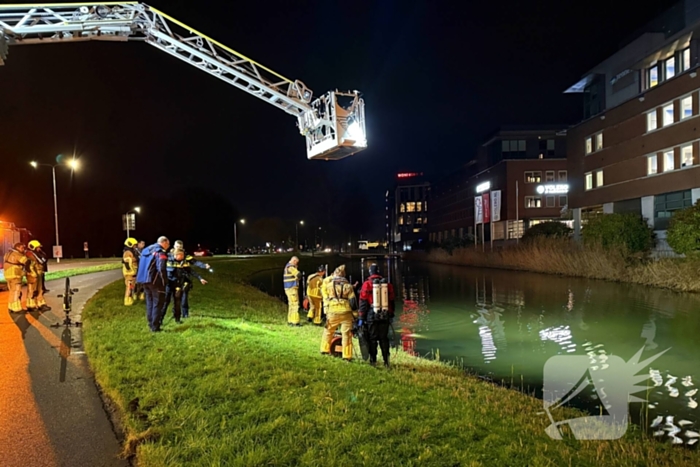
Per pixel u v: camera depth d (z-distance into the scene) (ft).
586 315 54.95
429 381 24.35
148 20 31.12
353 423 16.48
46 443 15.16
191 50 31.65
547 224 140.15
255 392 18.99
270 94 32.04
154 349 24.67
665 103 103.76
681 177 99.09
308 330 39.50
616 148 120.88
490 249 160.86
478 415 18.69
